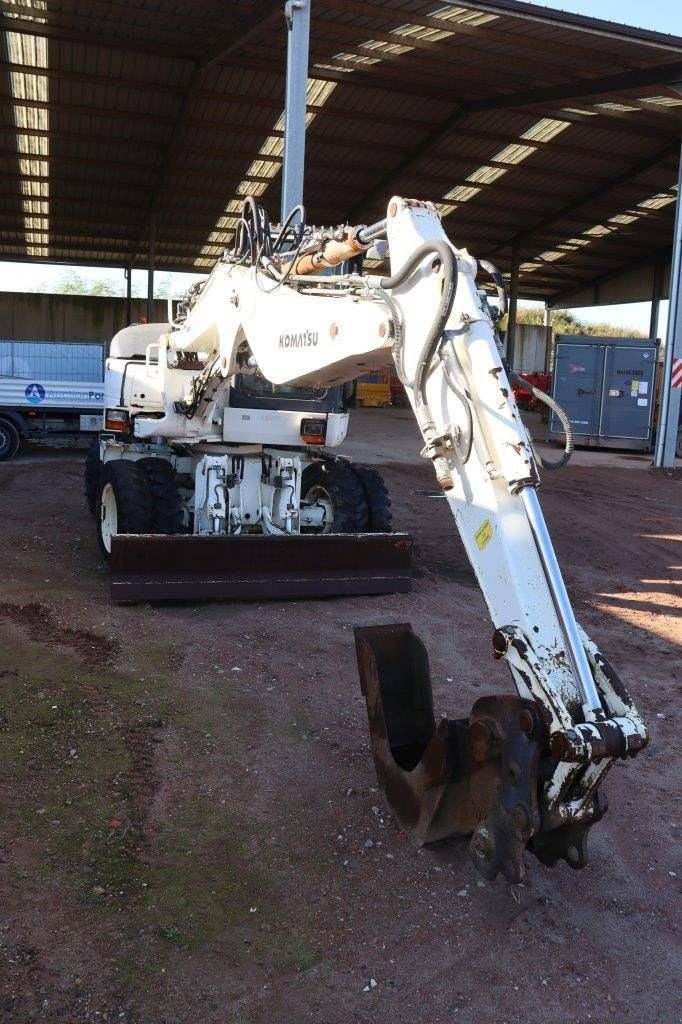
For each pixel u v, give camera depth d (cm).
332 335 427
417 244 356
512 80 1944
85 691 517
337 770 458
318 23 1645
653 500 1407
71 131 2194
